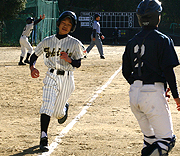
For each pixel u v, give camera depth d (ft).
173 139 27.37
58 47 35.81
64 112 37.52
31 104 55.67
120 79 80.59
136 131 40.37
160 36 26.63
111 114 48.67
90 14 297.94
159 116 26.17
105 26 306.76
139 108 27.50
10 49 188.14
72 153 33.19
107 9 348.59
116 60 122.72
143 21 27.45
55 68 35.91
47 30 238.07
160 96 26.35
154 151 25.68
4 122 44.88
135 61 27.27
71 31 36.50
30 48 108.68
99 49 128.47
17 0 220.23
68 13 35.29
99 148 34.55
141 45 26.94
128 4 343.26
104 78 82.12
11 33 229.45
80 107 53.11
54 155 32.73
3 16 222.07
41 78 82.38
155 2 27.30
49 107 34.60
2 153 33.27
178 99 26.45
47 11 237.25
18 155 32.68
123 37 318.65
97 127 42.19
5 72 92.48
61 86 35.76
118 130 40.78
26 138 38.19
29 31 108.06
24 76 85.56
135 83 27.17
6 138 38.14
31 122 44.96
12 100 58.49
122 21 305.94
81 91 66.18
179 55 139.74
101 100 58.03
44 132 34.12
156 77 26.48
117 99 58.80
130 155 32.42
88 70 96.27
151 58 26.50
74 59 36.50
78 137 38.14
